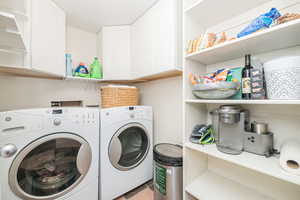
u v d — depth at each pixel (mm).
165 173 1069
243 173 931
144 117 1440
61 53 1255
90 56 1789
